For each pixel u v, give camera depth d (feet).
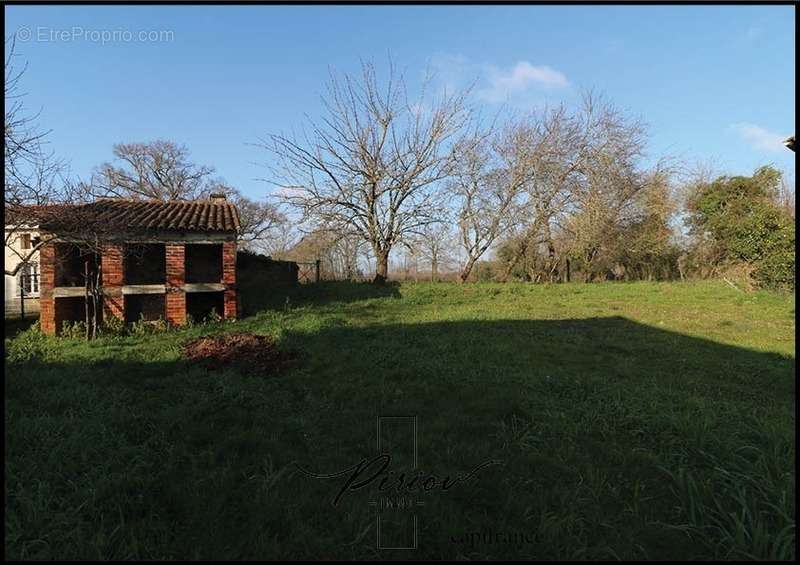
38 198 27.48
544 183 70.59
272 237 118.32
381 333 27.84
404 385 17.90
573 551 8.42
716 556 8.32
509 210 68.54
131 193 113.70
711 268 74.18
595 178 71.82
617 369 20.67
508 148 69.62
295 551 8.51
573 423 13.78
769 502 9.43
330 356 22.27
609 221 72.90
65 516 9.29
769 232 53.01
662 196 76.95
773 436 12.29
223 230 33.12
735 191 72.54
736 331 30.99
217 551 8.43
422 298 46.52
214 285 33.22
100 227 28.71
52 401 15.76
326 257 78.18
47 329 28.84
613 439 12.94
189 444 12.90
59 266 31.65
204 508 9.77
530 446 12.34
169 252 31.91
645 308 40.75
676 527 8.98
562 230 72.69
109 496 10.20
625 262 83.30
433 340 25.44
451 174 62.28
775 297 44.52
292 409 15.74
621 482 10.71
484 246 69.92
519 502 9.90
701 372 20.62
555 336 27.73
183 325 31.40
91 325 28.99
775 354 24.32
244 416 14.84
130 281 36.91
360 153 58.54
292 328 29.30
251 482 10.84
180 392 17.29
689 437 12.51
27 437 12.62
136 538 8.82
